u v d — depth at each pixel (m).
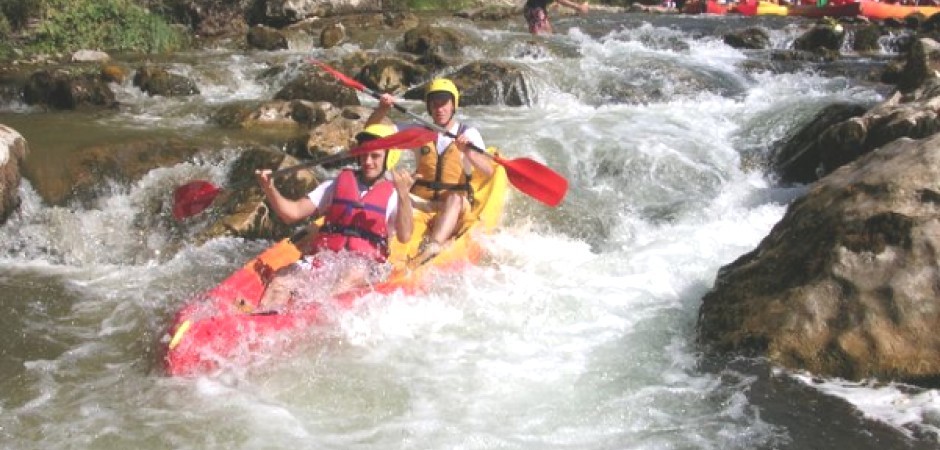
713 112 8.61
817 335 3.97
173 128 8.10
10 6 11.53
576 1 19.41
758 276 4.36
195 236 6.15
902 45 12.25
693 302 4.95
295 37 13.04
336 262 4.64
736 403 3.79
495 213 5.98
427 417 3.73
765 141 7.85
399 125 5.73
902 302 3.86
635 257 5.68
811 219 4.39
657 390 3.95
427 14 16.47
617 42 12.27
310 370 4.11
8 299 5.12
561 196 5.63
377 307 4.61
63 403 3.87
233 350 4.14
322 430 3.63
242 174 6.85
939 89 6.85
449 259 5.25
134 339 4.61
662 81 9.73
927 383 3.76
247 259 5.87
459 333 4.53
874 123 6.66
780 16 16.89
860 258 4.03
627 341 4.46
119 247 6.09
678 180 7.25
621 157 7.38
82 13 12.16
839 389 3.83
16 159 6.53
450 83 5.82
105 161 6.91
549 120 8.59
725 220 6.46
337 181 4.76
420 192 5.93
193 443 3.52
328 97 9.12
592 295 5.04
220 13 14.26
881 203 4.16
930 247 3.91
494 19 15.98
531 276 5.32
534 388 3.99
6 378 4.12
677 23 15.09
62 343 4.54
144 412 3.77
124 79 9.81
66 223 6.22
